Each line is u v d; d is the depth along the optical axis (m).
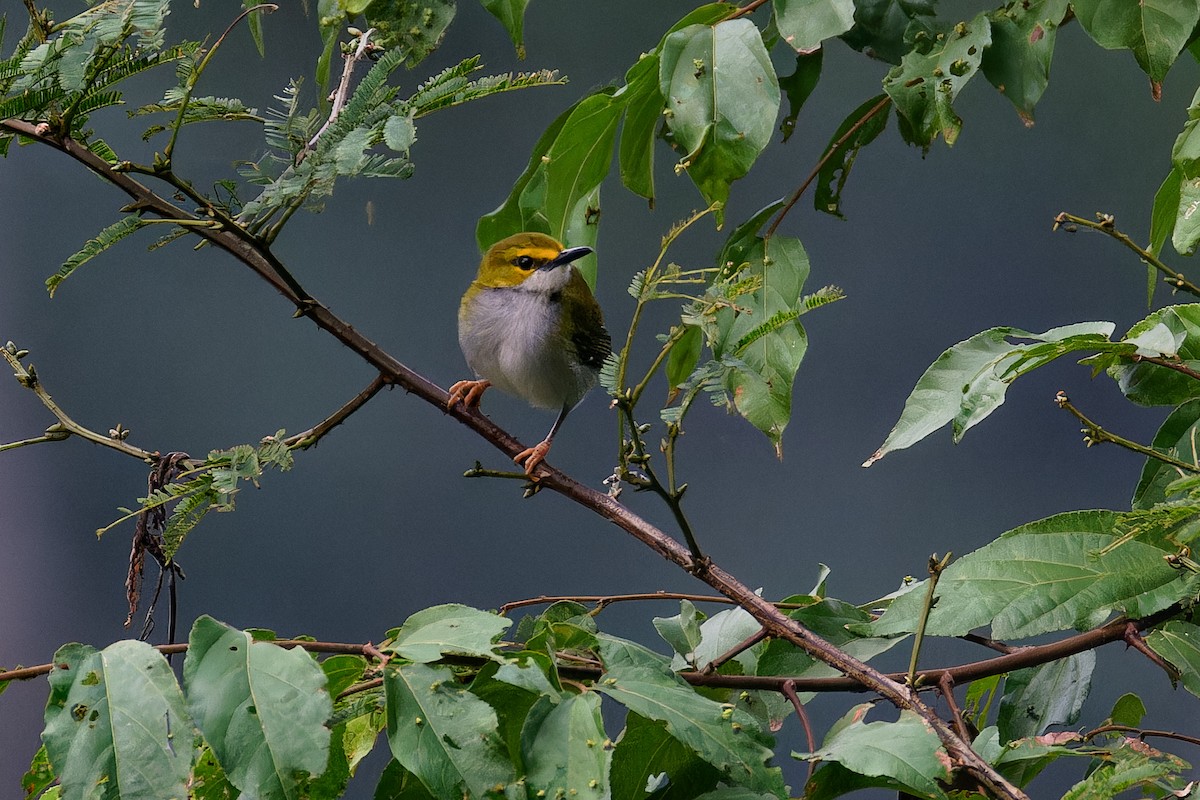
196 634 3.62
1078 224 4.91
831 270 17.55
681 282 4.19
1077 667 5.37
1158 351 4.30
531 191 6.53
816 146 17.16
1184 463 4.48
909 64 5.48
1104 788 3.74
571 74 16.55
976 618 4.56
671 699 3.85
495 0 5.51
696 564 4.60
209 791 3.87
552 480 4.88
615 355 4.14
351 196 16.98
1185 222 4.77
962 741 3.98
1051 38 5.25
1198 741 4.52
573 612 5.07
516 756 4.16
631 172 5.98
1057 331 4.54
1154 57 4.88
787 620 4.55
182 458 4.65
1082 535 4.74
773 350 5.62
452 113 16.89
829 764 4.17
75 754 3.43
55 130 4.30
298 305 4.85
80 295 17.08
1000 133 17.47
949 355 4.59
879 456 4.49
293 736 3.41
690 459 17.05
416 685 3.63
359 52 5.02
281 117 4.45
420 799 3.91
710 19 5.42
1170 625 4.91
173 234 4.51
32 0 4.28
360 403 4.92
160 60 4.32
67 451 16.91
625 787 4.15
